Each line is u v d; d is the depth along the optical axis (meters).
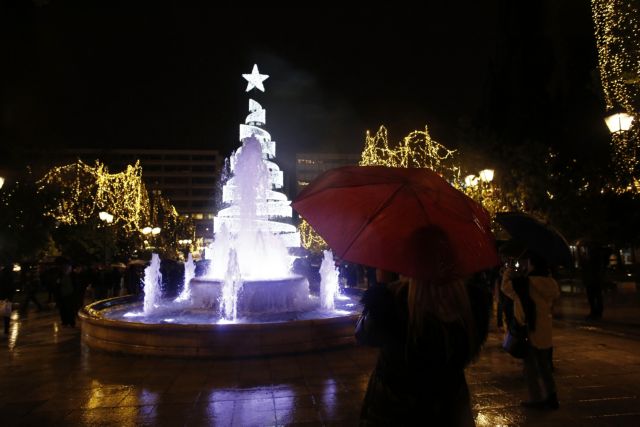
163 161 132.50
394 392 2.84
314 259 30.86
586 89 27.92
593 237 21.38
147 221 53.59
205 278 14.77
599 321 13.40
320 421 6.08
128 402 6.96
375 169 3.43
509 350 6.30
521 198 23.42
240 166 17.92
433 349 2.79
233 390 7.45
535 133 29.98
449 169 27.41
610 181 21.72
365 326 2.91
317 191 3.40
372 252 2.90
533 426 5.77
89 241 35.06
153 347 9.73
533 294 6.21
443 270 2.76
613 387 7.22
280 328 9.66
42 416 6.44
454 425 2.83
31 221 27.47
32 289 19.38
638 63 20.36
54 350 10.89
